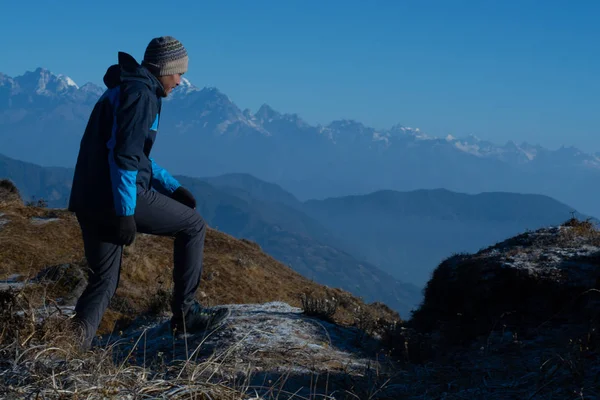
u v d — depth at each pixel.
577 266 5.59
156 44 4.11
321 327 5.38
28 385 2.53
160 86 4.07
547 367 3.68
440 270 6.60
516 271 5.56
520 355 4.27
